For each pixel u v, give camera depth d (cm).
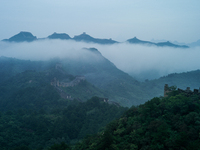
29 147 7744
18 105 15600
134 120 5206
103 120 10062
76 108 11800
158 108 5112
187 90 5762
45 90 17025
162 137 3962
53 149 5575
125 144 4441
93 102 12644
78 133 9312
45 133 9006
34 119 10300
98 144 5056
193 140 3716
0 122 9694
